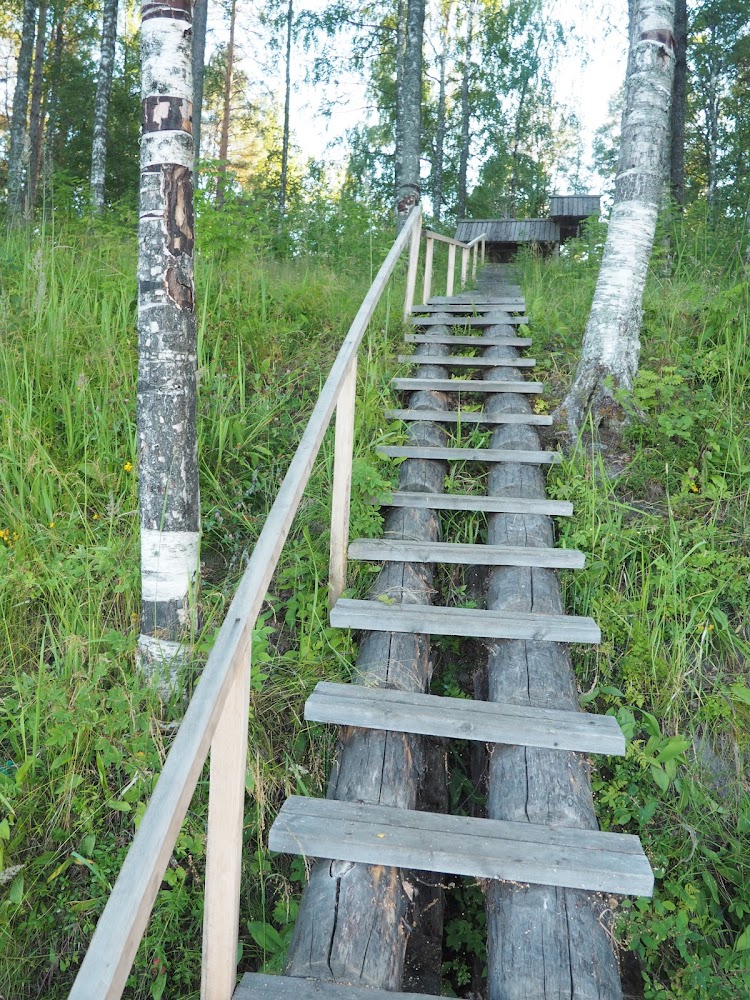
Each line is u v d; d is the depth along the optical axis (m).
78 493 3.80
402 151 12.35
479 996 2.44
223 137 26.09
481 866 2.16
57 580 3.24
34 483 3.68
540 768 2.54
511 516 3.95
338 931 2.05
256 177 25.94
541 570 3.56
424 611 3.20
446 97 27.28
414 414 4.80
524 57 22.23
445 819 2.34
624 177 4.92
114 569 3.30
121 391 4.29
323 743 2.91
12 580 3.23
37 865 2.49
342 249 9.24
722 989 2.38
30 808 2.61
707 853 2.73
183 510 2.98
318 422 2.79
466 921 2.65
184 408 2.96
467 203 29.44
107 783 2.74
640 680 3.29
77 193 9.02
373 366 5.31
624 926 2.44
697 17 21.42
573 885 2.14
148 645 3.00
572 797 2.44
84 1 20.75
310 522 3.96
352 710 2.67
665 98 4.91
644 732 3.16
